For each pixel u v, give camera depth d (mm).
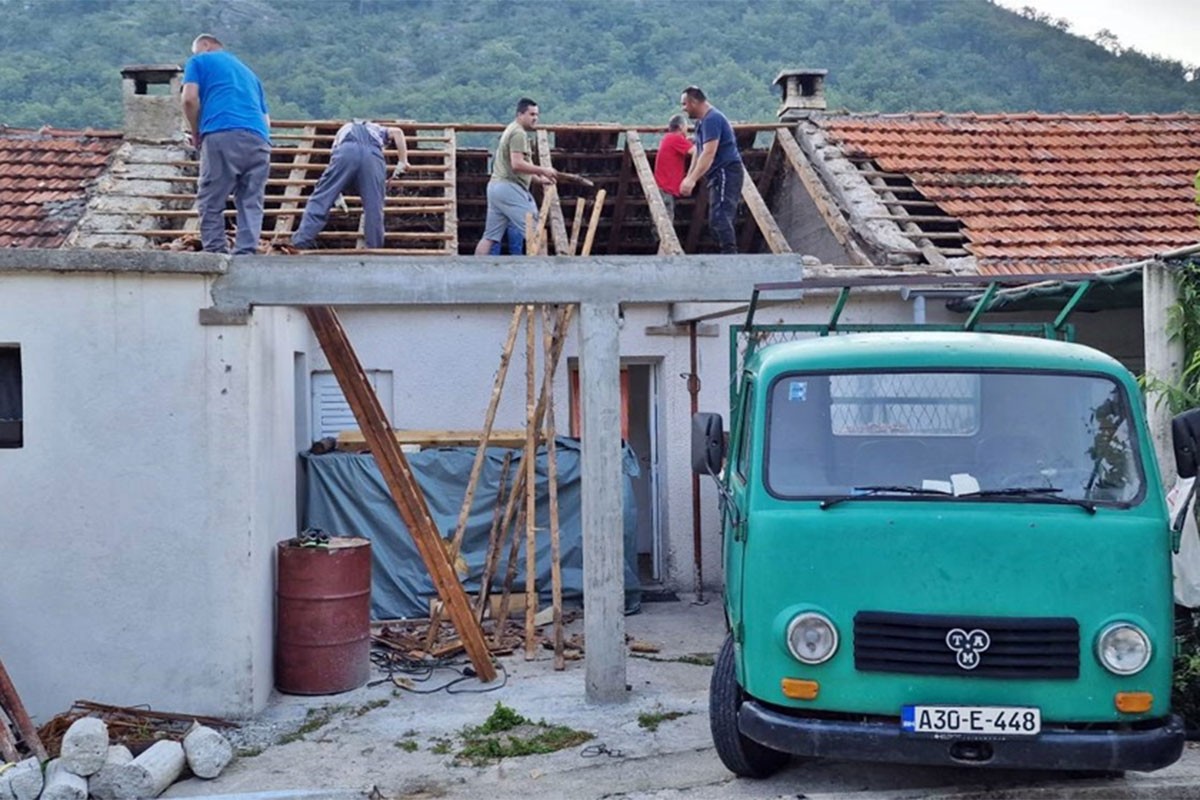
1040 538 5043
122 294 7367
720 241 10406
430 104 48562
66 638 7277
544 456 10602
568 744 6699
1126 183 13000
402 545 10273
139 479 7363
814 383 5566
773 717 5109
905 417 5461
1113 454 5305
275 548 8289
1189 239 11656
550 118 47281
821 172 12773
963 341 5742
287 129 12578
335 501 10203
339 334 8273
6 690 6551
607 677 7570
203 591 7371
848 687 5039
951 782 5723
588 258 7570
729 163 10258
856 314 11289
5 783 5797
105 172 11766
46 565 7289
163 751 6156
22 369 7301
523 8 70500
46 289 7312
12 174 11844
